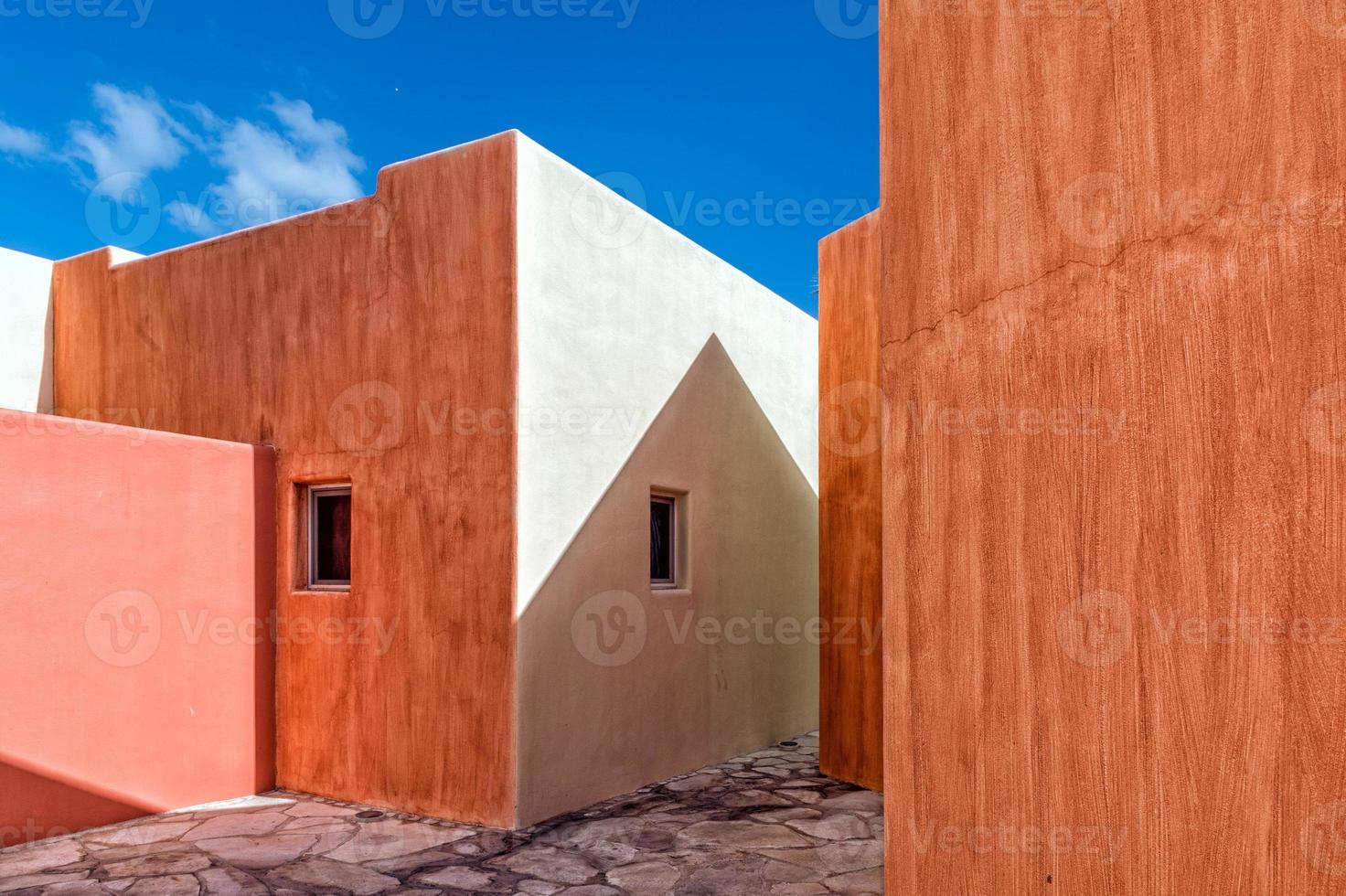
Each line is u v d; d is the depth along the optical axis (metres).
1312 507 1.44
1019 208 2.05
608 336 5.66
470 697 4.90
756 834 4.72
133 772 4.88
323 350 5.62
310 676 5.54
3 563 4.38
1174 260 1.68
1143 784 1.70
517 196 4.95
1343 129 1.42
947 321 2.26
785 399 7.92
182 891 3.77
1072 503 1.88
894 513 2.48
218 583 5.38
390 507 5.29
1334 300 1.42
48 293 6.92
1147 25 1.76
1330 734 1.40
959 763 2.18
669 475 6.21
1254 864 1.50
